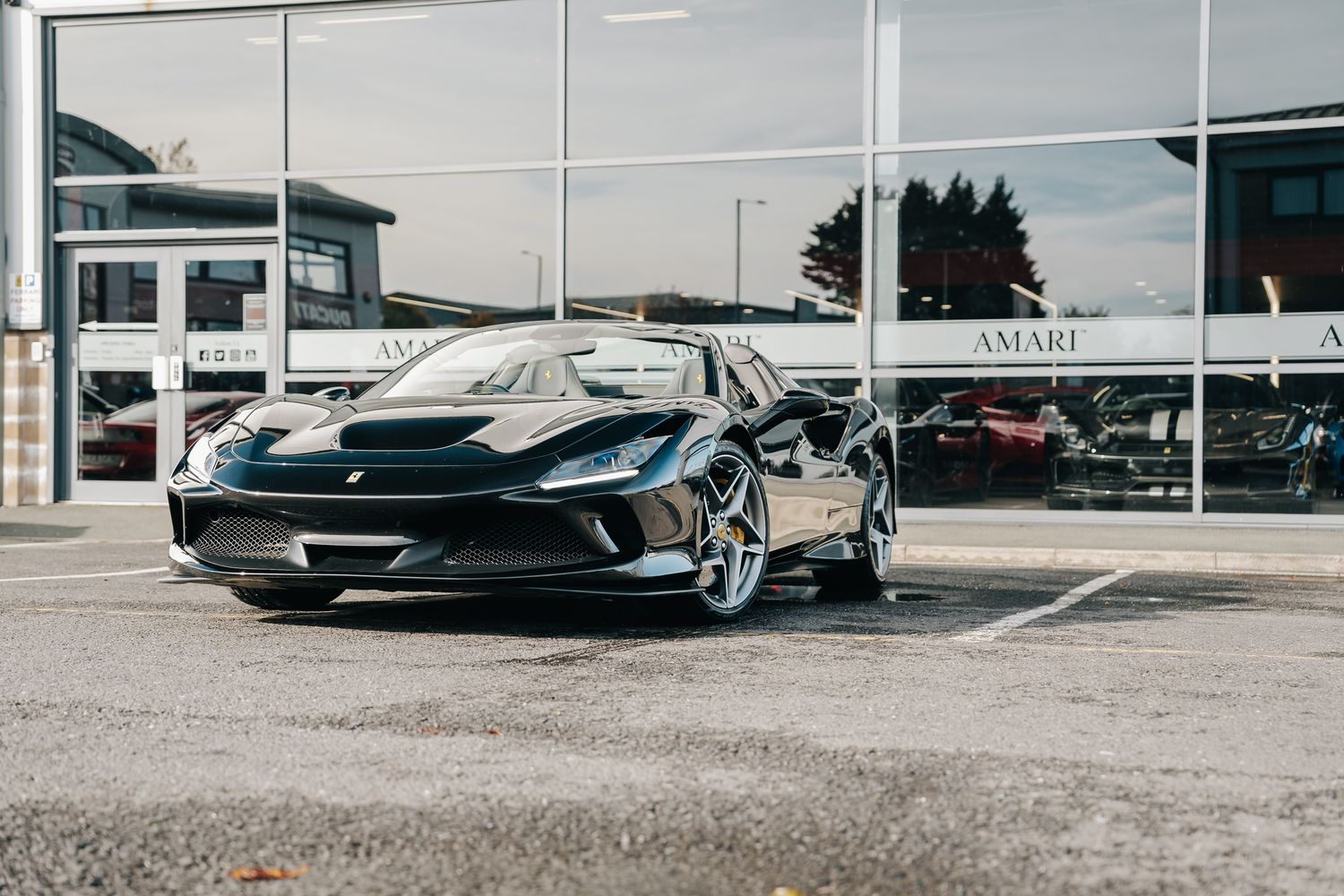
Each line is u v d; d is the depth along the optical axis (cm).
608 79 988
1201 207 912
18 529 886
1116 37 923
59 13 1047
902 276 951
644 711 318
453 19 1008
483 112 1004
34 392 1054
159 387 1047
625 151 984
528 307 998
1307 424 899
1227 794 255
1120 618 505
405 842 224
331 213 1027
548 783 257
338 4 1020
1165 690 353
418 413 459
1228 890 205
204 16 1042
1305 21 902
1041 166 934
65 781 257
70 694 333
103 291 1059
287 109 1031
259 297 1038
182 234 1045
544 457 420
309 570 416
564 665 376
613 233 987
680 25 977
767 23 966
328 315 1026
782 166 965
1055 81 931
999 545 797
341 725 302
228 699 328
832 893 203
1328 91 900
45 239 1052
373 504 410
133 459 1052
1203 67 911
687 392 514
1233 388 909
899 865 215
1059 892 204
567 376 523
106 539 838
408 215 1015
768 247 966
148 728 299
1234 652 419
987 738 295
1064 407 928
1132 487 920
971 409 942
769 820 236
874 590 604
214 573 429
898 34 950
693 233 977
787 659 391
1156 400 917
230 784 256
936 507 947
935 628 465
